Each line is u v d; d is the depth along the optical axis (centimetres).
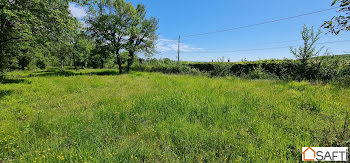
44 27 756
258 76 1157
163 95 579
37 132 302
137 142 259
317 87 650
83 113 415
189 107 416
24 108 467
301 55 934
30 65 2605
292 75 984
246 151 221
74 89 802
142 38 2134
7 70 1091
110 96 625
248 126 305
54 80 1137
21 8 628
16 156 221
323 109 381
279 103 447
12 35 854
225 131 284
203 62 1769
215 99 491
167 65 2058
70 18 859
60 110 456
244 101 469
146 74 1714
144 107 437
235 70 1389
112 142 259
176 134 273
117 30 1836
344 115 333
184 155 221
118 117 367
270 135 259
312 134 263
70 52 2128
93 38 1938
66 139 272
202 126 315
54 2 758
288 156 212
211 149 232
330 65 838
